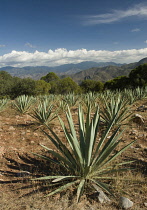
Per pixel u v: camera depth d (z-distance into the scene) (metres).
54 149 4.83
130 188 2.99
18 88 36.12
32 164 4.08
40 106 8.43
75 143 3.06
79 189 2.74
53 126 7.44
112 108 7.12
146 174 3.40
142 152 4.40
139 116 7.25
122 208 2.54
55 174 3.45
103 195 2.76
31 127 7.46
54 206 2.59
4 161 4.21
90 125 3.08
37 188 3.08
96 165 3.27
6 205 2.65
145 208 2.53
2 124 8.12
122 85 39.62
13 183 3.29
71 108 12.01
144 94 14.45
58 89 49.78
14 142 5.52
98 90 52.69
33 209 2.54
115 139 3.46
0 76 48.19
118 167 3.69
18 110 10.78
